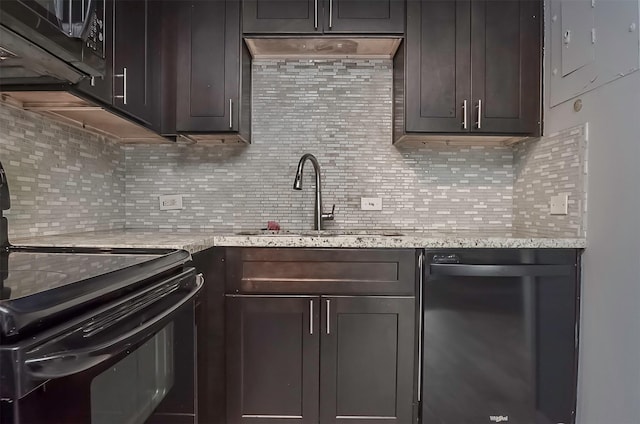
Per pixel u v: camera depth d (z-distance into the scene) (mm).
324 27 1851
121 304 798
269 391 1624
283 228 2176
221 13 1870
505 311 1588
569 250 1581
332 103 2168
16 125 1426
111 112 1520
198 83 1875
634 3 1292
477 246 1574
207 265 1606
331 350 1610
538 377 1592
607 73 1425
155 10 1841
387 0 1852
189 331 1249
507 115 1861
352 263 1600
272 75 2164
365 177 2174
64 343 638
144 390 969
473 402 1597
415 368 1604
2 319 564
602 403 1453
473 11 1852
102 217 1979
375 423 1611
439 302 1586
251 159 2182
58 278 759
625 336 1346
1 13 836
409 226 2180
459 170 2184
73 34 1072
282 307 1608
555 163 1761
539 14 1858
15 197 1432
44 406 630
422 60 1850
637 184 1292
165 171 2189
